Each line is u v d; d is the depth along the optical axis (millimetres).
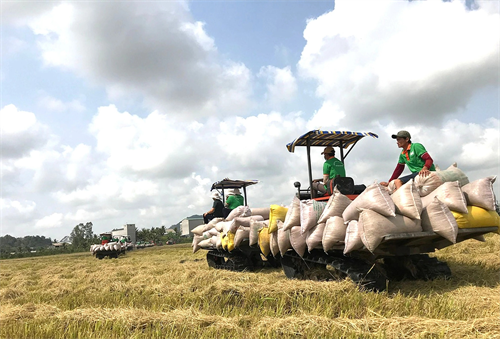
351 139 7711
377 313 4074
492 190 5117
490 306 4234
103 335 3871
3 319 4848
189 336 3775
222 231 10039
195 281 6961
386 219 4863
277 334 3623
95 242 76188
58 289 8023
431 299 4613
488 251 8656
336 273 6082
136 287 7004
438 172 5527
